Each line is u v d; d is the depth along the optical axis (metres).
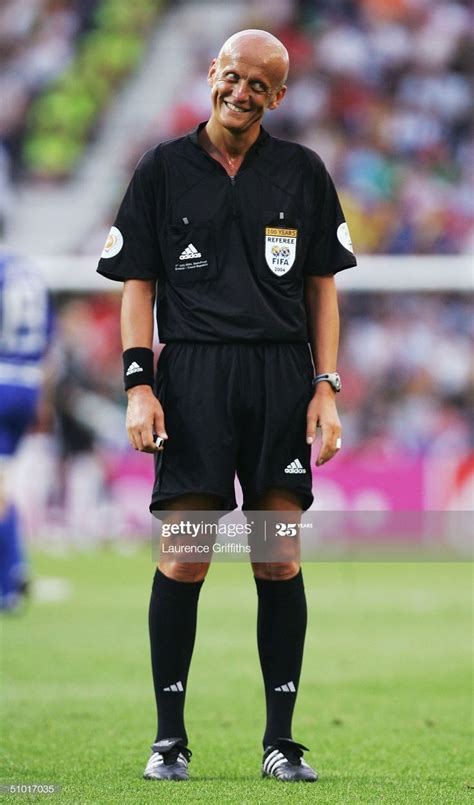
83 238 81.44
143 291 14.41
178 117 84.62
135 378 14.16
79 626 33.06
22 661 26.86
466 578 49.81
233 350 13.91
